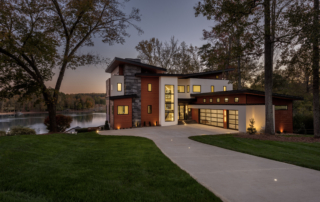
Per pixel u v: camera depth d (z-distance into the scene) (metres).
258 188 4.04
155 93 20.22
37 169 4.89
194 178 4.59
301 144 10.02
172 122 20.30
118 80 19.28
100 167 5.24
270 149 8.84
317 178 4.77
